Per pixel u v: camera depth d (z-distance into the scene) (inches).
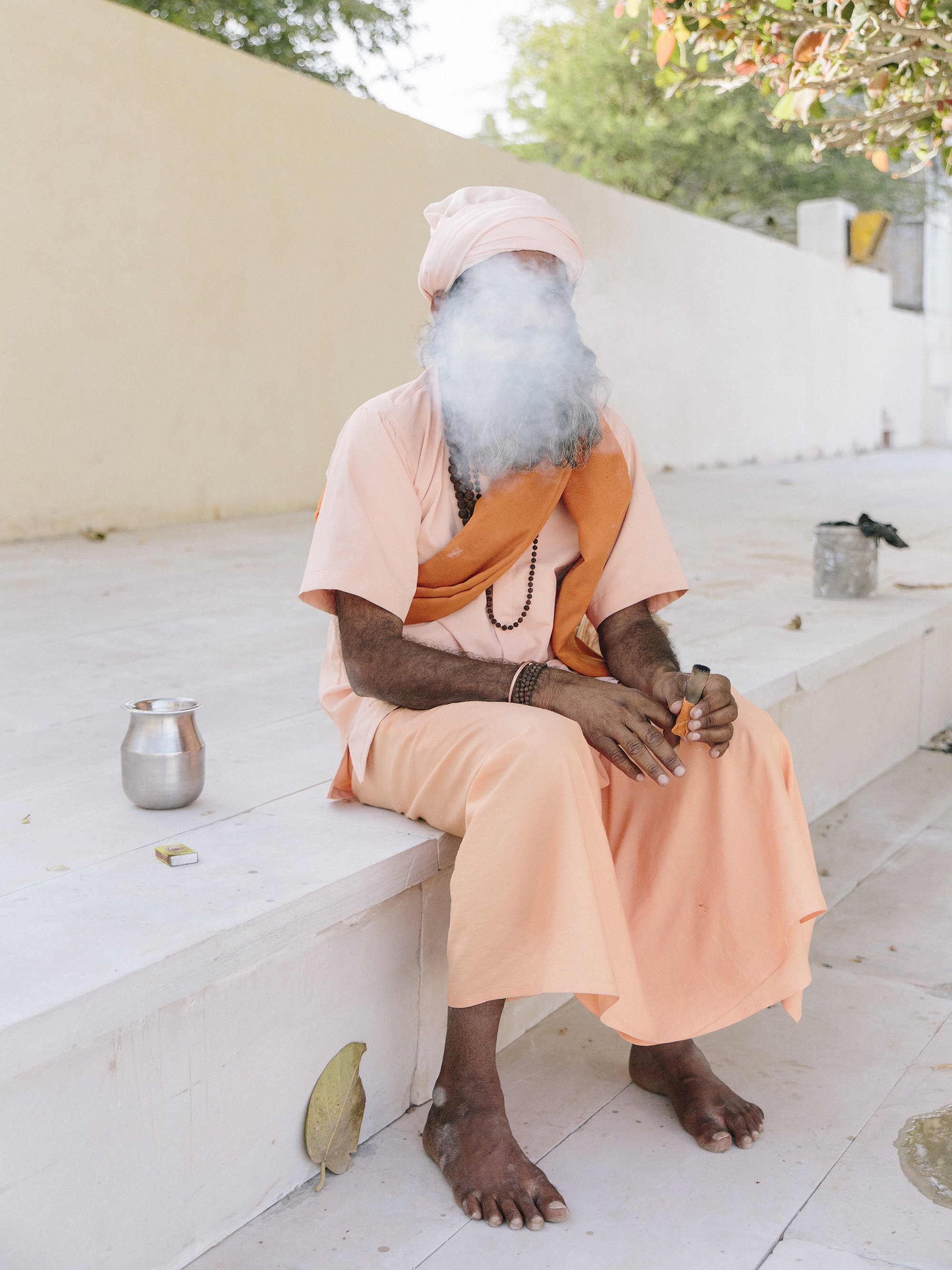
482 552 77.4
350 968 74.5
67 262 262.8
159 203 281.4
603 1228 68.4
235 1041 66.5
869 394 713.0
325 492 79.0
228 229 299.7
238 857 75.0
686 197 755.4
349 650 77.3
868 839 136.6
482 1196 69.2
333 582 75.2
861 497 374.3
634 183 716.0
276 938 67.2
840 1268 64.9
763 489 407.5
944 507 334.3
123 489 282.0
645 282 476.4
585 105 716.0
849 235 679.7
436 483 78.3
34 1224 56.8
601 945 66.2
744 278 552.1
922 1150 76.5
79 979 57.6
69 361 266.1
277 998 69.0
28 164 252.1
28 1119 55.9
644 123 707.4
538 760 68.3
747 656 137.9
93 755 101.0
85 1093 58.4
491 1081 73.2
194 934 63.1
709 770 77.2
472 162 378.0
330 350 334.0
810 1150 76.5
